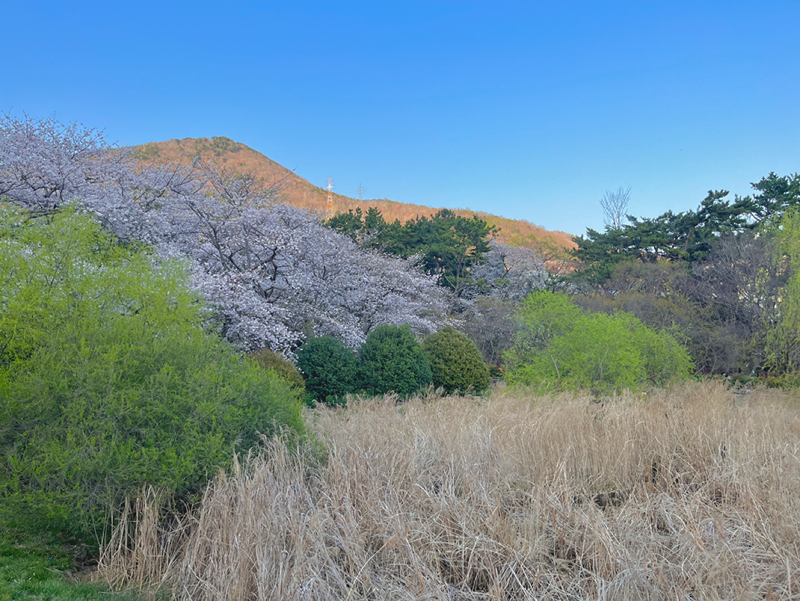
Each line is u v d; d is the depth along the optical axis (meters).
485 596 3.12
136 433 4.04
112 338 4.34
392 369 10.45
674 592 3.03
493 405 7.79
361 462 4.47
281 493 3.80
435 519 3.68
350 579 3.21
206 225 11.75
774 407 8.59
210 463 4.04
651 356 11.20
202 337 4.94
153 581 3.53
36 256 4.40
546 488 4.30
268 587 3.04
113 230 10.01
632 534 3.55
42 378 3.82
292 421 5.05
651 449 5.54
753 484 4.27
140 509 3.90
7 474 3.72
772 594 2.99
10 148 10.10
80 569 3.68
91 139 11.88
